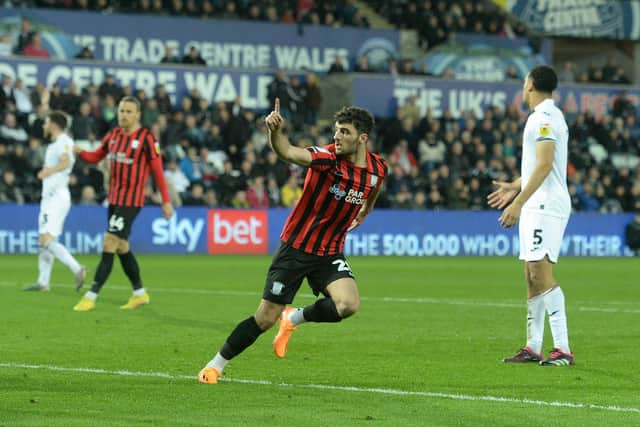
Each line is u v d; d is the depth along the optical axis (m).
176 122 88.25
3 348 29.28
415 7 113.38
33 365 26.06
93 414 20.03
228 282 55.69
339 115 23.53
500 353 29.31
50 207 47.31
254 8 104.88
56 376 24.36
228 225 86.81
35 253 80.62
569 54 126.38
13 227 80.00
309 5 107.94
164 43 100.62
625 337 33.53
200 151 88.31
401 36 109.44
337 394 22.39
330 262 24.52
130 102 40.28
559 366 26.94
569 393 22.89
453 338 32.59
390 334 33.50
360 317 38.81
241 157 90.69
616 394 22.81
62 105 84.50
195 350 29.09
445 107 102.88
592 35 119.12
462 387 23.52
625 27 119.75
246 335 23.70
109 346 29.84
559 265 79.44
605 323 37.88
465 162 97.00
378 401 21.61
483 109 103.88
